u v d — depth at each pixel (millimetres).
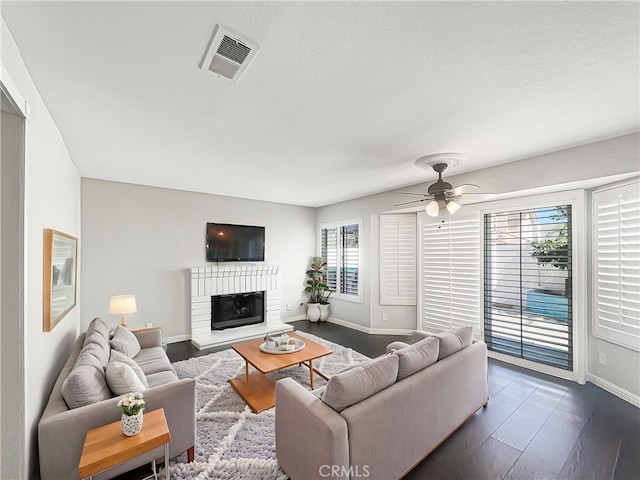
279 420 1843
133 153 2889
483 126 2299
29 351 1488
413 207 4391
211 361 3670
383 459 1645
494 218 3811
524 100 1912
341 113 2074
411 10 1171
